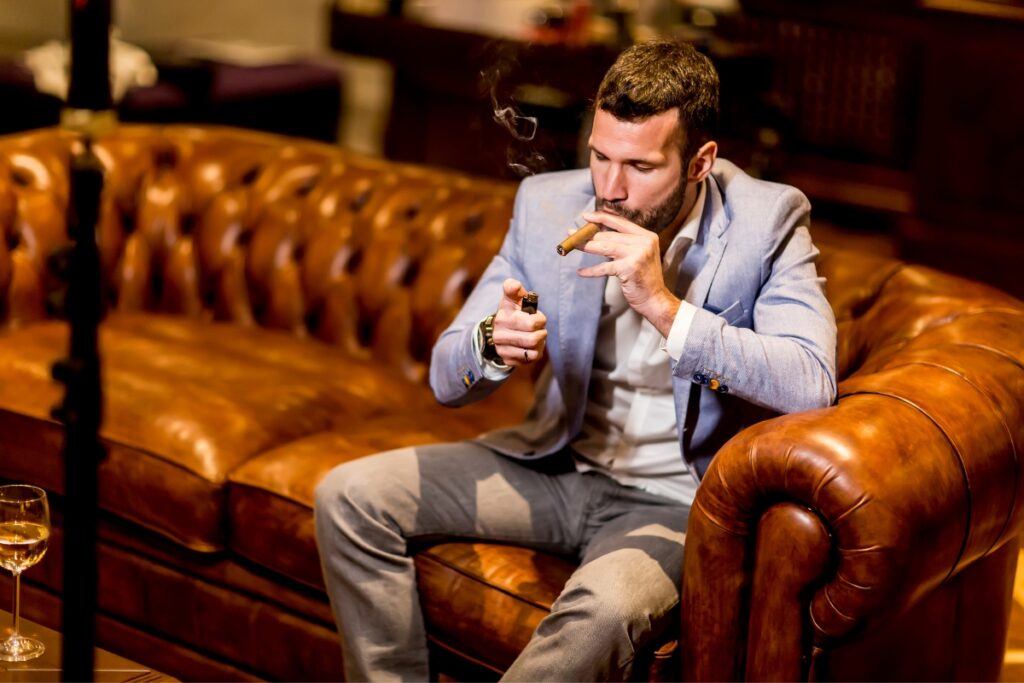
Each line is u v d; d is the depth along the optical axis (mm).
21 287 2924
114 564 2461
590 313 2076
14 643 1825
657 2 5305
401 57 5070
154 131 3195
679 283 2047
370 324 2887
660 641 1954
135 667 1807
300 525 2221
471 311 2146
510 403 2668
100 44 1336
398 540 2070
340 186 3006
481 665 2059
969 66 4695
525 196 2180
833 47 5230
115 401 2480
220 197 3088
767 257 2016
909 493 1749
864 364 2219
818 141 5363
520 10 5469
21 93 4309
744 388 1894
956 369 1979
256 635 2320
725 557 1863
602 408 2146
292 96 5277
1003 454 1910
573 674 1857
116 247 3084
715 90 1942
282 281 2992
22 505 1776
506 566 2080
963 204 4828
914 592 1793
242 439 2402
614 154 1885
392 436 2438
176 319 3049
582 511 2143
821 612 1791
